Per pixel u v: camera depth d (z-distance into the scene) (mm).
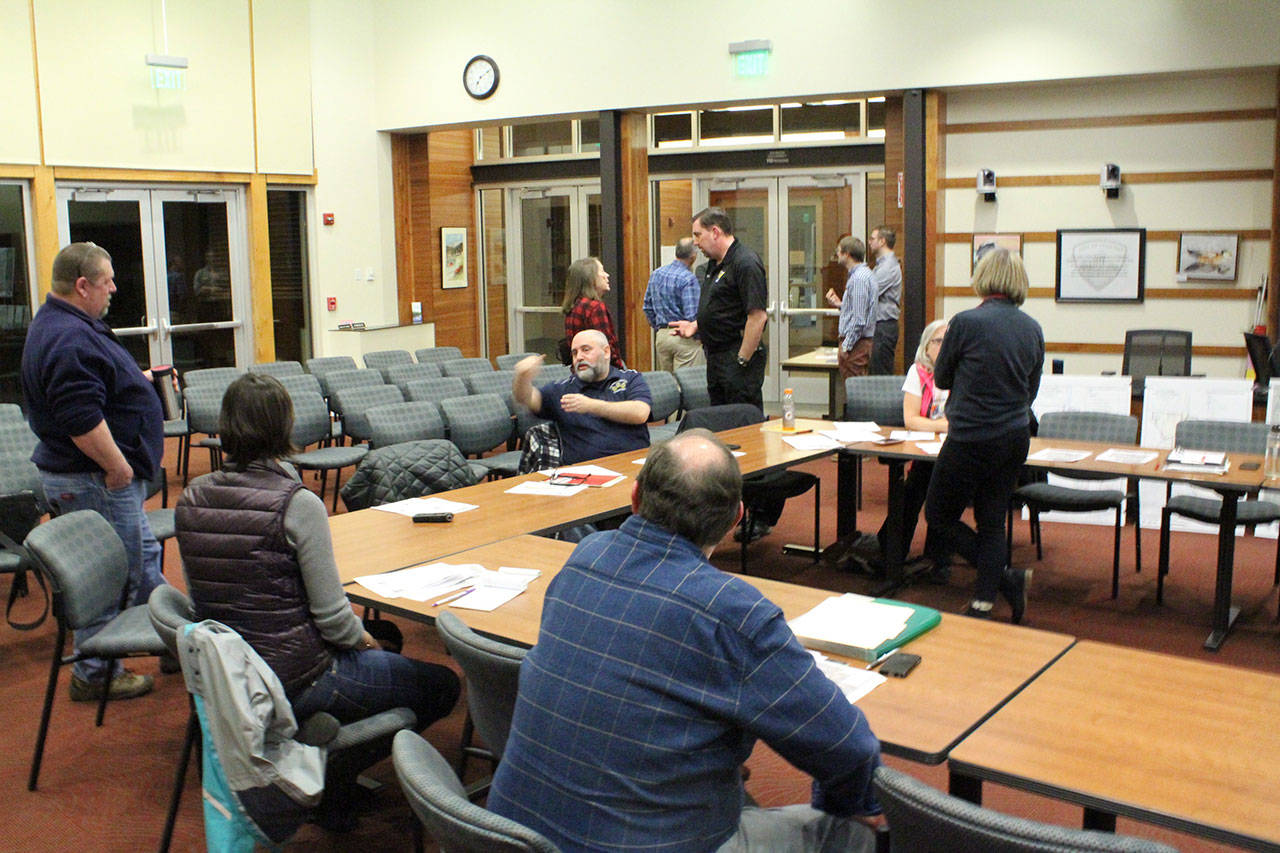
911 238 8406
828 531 6375
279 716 2432
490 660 2297
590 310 6707
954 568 5664
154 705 3992
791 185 10242
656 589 1865
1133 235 8039
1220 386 6297
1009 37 7910
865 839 1993
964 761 1940
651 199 10836
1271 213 7562
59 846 3025
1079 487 6371
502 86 9984
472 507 4027
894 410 6227
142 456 4012
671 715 1800
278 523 2629
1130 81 7875
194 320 9750
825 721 1808
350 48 10539
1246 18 7262
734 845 1941
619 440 4977
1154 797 1795
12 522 4301
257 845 2947
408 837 3062
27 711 3936
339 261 10703
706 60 8969
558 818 1818
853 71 8445
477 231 12070
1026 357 4355
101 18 8742
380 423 5797
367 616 4898
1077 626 4727
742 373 6027
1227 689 2273
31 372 3771
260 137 9953
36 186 8453
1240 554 5828
